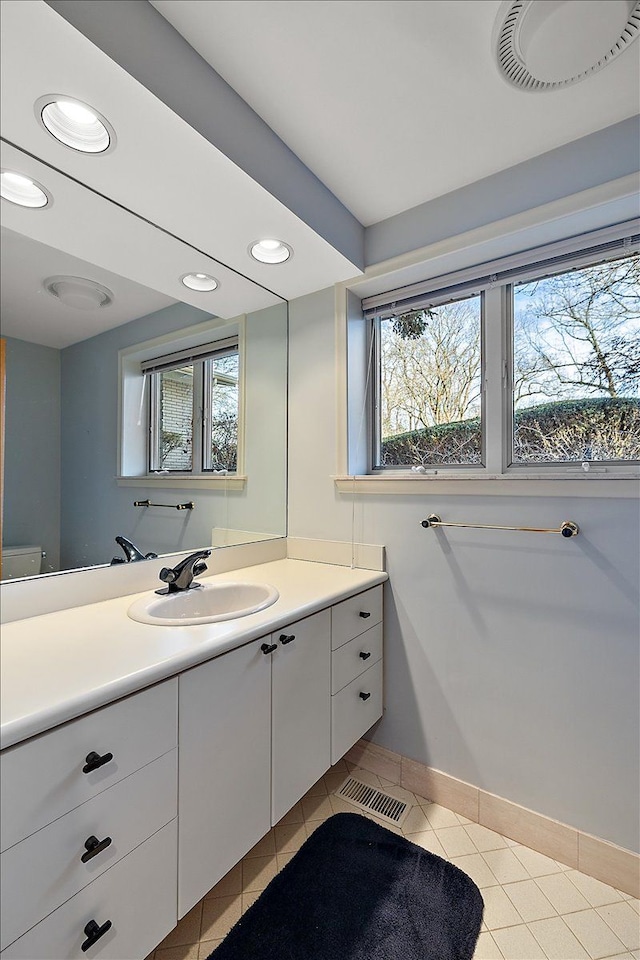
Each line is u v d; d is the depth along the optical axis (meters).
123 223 1.41
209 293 1.78
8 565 1.21
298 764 1.38
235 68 1.12
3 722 0.72
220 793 1.12
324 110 1.26
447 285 1.78
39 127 1.04
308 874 1.37
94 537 1.41
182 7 0.97
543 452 1.61
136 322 1.54
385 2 0.97
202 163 1.17
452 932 1.20
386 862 1.42
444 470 1.84
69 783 0.81
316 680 1.45
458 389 1.81
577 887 1.35
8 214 1.19
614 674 1.38
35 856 0.77
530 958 1.14
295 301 2.09
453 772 1.68
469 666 1.65
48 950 0.78
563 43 0.98
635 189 1.28
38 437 1.28
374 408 2.03
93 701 0.83
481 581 1.62
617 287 1.48
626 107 1.26
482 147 1.41
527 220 1.46
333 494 1.97
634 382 1.45
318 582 1.66
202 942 1.16
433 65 1.12
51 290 1.30
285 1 0.96
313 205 1.51
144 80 0.95
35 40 0.84
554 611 1.48
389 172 1.52
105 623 1.21
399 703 1.81
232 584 1.65
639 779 1.34
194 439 1.74
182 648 1.03
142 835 0.94
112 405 1.46
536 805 1.50
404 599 1.80
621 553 1.37
